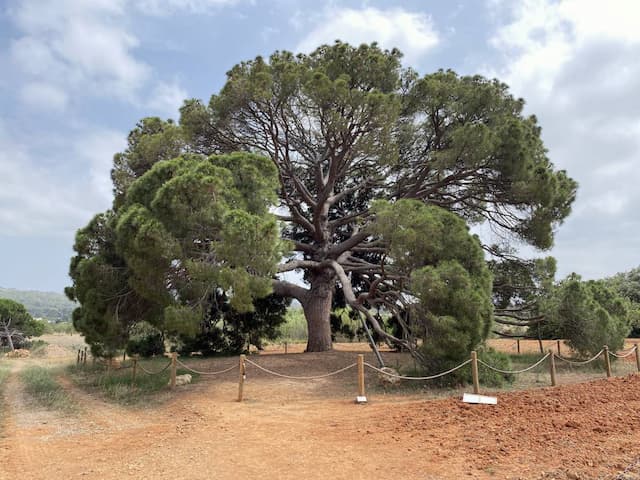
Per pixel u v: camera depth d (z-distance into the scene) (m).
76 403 13.74
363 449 7.75
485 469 6.52
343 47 19.41
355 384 15.06
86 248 18.53
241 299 13.41
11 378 21.66
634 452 6.78
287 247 15.09
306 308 24.19
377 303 17.94
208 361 20.97
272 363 19.08
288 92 18.77
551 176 19.33
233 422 10.02
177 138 20.53
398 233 14.56
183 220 14.03
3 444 9.02
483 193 21.73
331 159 20.14
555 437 7.70
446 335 13.55
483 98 20.78
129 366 20.91
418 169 22.70
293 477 6.62
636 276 40.72
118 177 22.09
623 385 12.08
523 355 22.16
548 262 21.64
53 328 67.81
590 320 18.55
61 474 7.06
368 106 17.53
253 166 15.47
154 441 8.84
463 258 14.96
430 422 9.12
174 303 15.16
